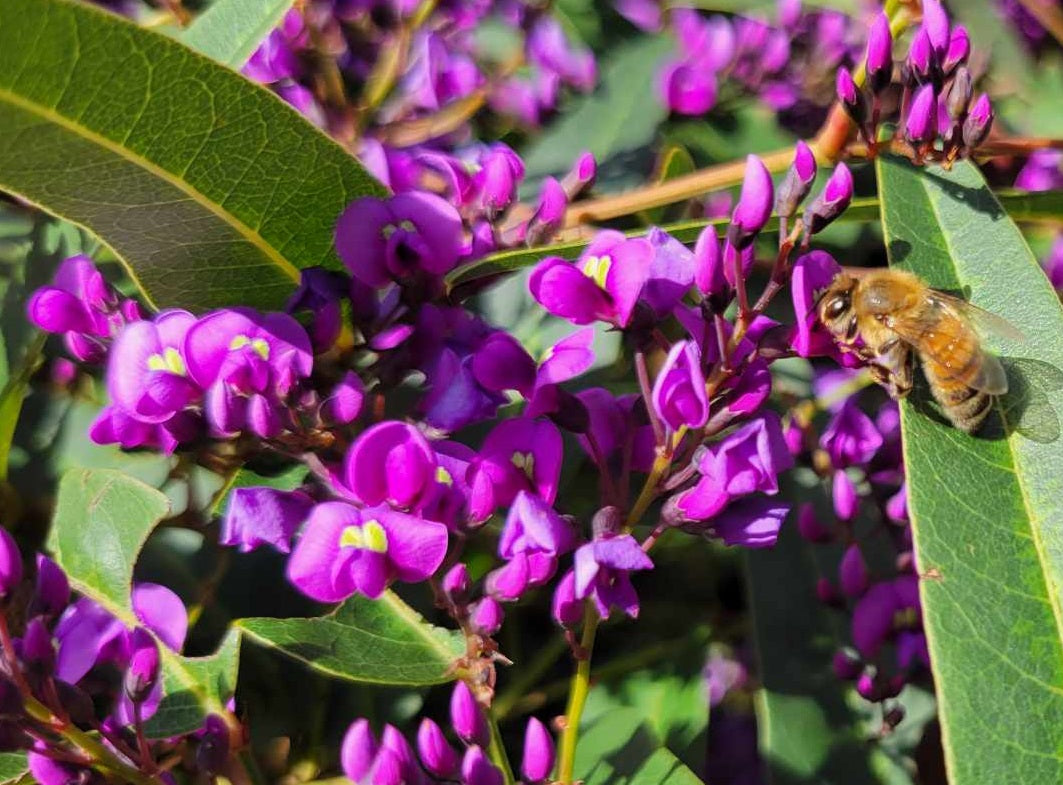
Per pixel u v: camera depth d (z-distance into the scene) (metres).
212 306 0.23
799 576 0.25
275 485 0.23
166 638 0.23
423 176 0.25
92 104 0.21
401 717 0.24
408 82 0.27
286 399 0.22
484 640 0.22
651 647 0.26
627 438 0.22
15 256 0.26
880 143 0.24
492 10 0.29
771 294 0.22
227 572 0.25
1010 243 0.23
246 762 0.24
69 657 0.23
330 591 0.21
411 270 0.22
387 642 0.23
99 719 0.23
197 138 0.22
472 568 0.25
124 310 0.23
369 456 0.21
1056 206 0.25
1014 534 0.21
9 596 0.21
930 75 0.23
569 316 0.22
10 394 0.25
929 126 0.23
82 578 0.23
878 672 0.24
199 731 0.23
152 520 0.23
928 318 0.22
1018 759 0.20
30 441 0.25
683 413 0.21
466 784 0.21
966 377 0.22
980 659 0.21
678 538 0.26
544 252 0.22
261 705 0.24
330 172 0.22
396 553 0.21
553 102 0.28
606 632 0.26
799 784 0.24
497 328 0.25
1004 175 0.27
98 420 0.22
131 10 0.28
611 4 0.30
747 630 0.26
